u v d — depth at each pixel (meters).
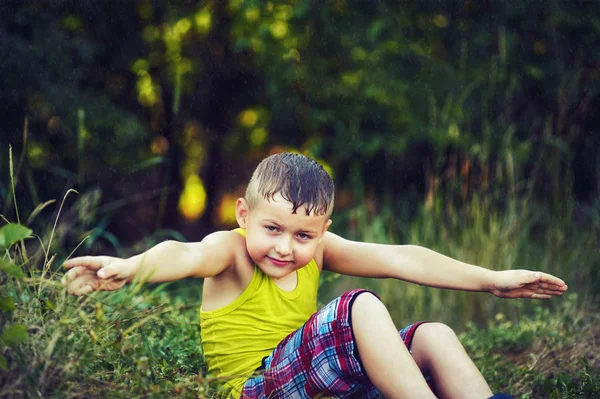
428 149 7.16
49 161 6.52
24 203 6.15
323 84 7.13
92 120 6.58
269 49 7.04
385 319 2.40
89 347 2.38
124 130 6.75
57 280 2.42
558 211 5.96
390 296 5.40
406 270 2.98
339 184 7.45
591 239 5.73
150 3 6.94
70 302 2.42
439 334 2.60
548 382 3.41
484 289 2.97
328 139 7.36
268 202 2.59
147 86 7.07
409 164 7.27
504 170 6.62
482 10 7.19
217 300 2.76
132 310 2.62
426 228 5.71
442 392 2.54
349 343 2.42
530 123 7.05
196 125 7.43
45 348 2.27
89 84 6.79
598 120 6.95
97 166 6.78
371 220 6.70
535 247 5.77
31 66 6.31
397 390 2.32
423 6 7.18
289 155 2.71
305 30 7.11
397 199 7.21
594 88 6.90
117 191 7.11
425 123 6.99
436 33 7.20
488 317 5.24
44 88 6.37
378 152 7.36
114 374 2.49
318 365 2.47
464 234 5.52
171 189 7.46
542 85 7.04
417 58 7.11
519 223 5.64
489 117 7.07
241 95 7.41
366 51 7.12
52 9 6.51
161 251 2.47
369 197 7.35
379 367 2.35
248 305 2.72
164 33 7.00
